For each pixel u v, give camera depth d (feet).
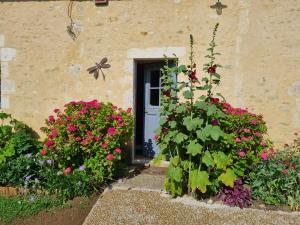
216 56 18.15
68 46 19.56
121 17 18.93
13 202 14.19
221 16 17.99
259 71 17.78
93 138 15.34
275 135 17.70
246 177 13.96
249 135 14.76
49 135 15.64
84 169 15.08
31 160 15.98
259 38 17.69
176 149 13.30
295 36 17.26
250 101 17.93
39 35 19.80
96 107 16.30
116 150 15.21
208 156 12.60
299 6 17.17
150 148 20.30
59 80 19.74
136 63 19.47
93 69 19.26
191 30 18.26
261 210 12.56
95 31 19.25
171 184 13.42
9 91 20.21
